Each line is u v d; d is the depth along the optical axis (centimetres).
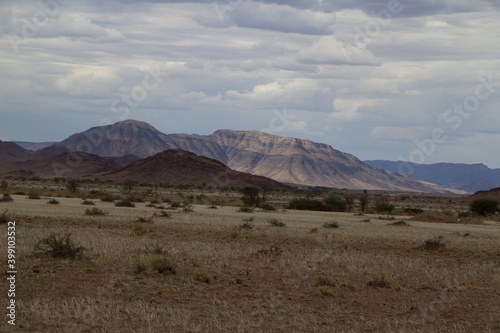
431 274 1705
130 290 1312
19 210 3981
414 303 1286
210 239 2578
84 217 3584
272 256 1975
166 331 966
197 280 1459
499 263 2077
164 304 1179
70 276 1463
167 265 1577
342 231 3422
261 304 1212
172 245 2209
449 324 1093
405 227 4222
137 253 1908
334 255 2102
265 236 2838
